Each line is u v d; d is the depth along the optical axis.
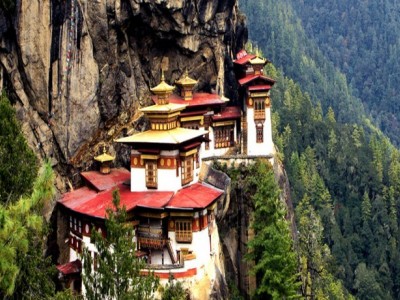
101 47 56.03
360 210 133.75
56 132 53.75
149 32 62.22
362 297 112.19
